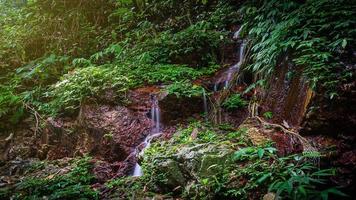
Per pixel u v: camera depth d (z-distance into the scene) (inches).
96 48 340.5
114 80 239.3
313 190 123.3
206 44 267.6
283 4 238.2
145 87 239.3
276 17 237.9
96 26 368.2
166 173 158.2
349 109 150.6
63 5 387.9
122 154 204.2
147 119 216.7
